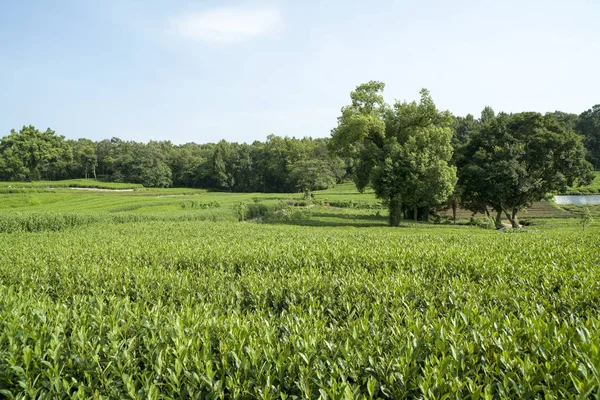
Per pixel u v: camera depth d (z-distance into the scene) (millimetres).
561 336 3672
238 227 23875
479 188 38250
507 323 4047
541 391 3043
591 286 6234
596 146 92312
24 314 5004
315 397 3146
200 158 118688
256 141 146250
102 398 3154
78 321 4605
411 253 9930
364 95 38656
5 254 11352
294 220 40438
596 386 2850
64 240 15469
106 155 116438
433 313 4957
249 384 3205
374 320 4520
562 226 32250
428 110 36625
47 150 95062
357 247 11586
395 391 3115
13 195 52906
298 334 4012
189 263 10148
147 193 81062
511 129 40000
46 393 3221
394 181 33406
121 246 12680
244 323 4469
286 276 8133
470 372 3309
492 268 8180
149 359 3730
